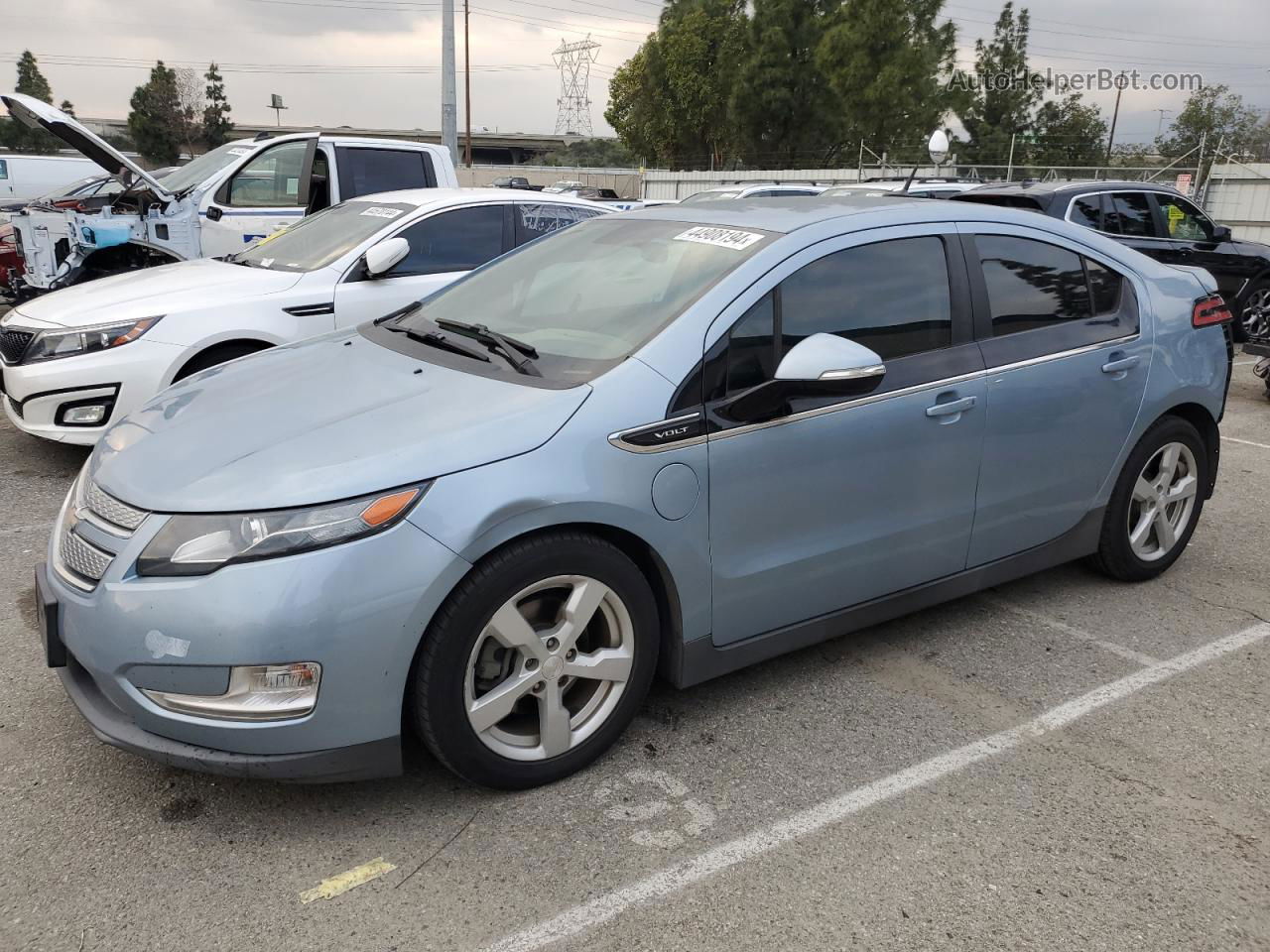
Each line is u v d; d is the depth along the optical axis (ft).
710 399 9.48
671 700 10.93
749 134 138.21
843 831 8.69
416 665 8.25
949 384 11.05
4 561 14.29
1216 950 7.41
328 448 8.35
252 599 7.57
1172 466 14.05
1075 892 8.00
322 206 26.99
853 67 116.37
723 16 149.79
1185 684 11.57
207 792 8.99
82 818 8.58
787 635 10.52
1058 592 14.17
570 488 8.51
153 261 25.82
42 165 60.13
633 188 168.96
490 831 8.54
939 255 11.42
